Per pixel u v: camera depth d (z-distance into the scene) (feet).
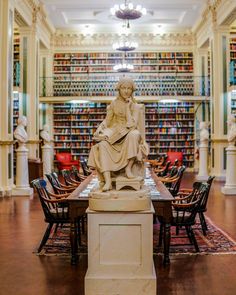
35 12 43.78
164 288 12.16
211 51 45.44
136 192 10.87
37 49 45.34
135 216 10.68
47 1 44.98
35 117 44.32
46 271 13.78
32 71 44.04
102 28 55.72
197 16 50.78
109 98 52.70
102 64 56.85
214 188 36.63
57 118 56.18
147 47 56.70
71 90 56.03
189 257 15.34
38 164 37.70
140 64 56.80
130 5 37.83
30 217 23.52
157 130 56.18
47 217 15.93
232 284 12.50
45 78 54.90
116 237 10.71
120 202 10.64
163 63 56.59
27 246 17.04
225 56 43.83
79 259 15.11
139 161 11.85
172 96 52.95
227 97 43.88
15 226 21.09
